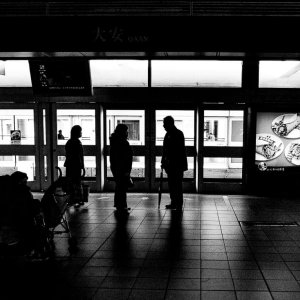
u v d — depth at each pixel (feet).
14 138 32.94
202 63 30.99
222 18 18.83
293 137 31.24
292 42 18.89
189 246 18.38
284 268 15.47
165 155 25.82
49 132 32.53
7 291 13.44
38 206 14.70
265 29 18.75
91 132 32.53
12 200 13.87
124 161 24.77
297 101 30.66
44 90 28.45
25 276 14.82
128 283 14.08
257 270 15.24
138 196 31.27
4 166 33.30
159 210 26.22
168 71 31.27
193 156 32.68
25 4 20.92
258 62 30.63
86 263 16.20
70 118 32.50
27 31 19.36
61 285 13.96
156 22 18.90
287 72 30.58
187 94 31.19
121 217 24.31
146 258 16.75
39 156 32.83
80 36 19.20
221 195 31.71
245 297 12.80
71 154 26.40
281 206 27.50
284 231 20.97
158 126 32.40
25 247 14.01
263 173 31.58
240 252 17.47
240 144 31.99
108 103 32.55
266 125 31.30
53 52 20.10
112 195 31.81
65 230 19.98
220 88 30.96
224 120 31.81
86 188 27.94
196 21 18.85
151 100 31.42
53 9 20.86
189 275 14.78
